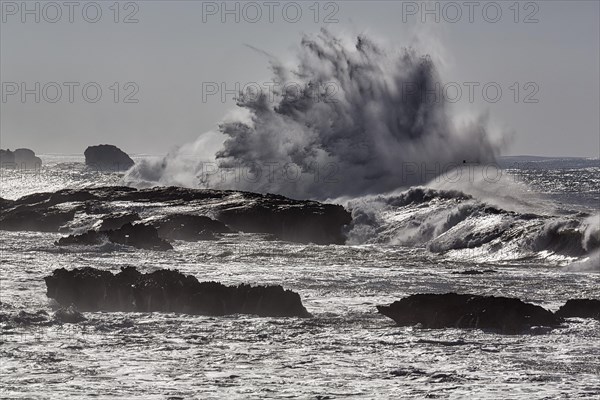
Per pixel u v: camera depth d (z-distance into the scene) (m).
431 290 115.75
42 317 89.94
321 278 127.44
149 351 74.69
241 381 63.25
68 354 73.00
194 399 57.84
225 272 134.25
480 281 125.56
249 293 96.69
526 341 79.56
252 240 189.50
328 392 59.94
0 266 136.00
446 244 175.25
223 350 75.38
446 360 71.25
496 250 166.75
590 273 137.62
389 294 111.69
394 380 63.78
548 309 98.19
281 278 127.00
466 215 194.00
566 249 157.50
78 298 100.56
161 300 98.44
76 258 151.00
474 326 87.06
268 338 81.31
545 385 62.09
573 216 179.62
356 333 84.06
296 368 68.06
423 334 83.25
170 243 181.38
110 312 97.12
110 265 141.38
